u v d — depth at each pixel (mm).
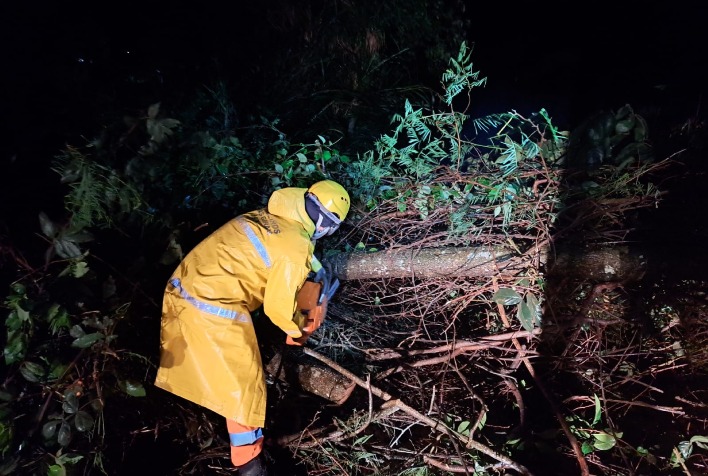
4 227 2551
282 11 5316
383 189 3646
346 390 2748
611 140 3221
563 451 2453
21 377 2295
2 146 2924
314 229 2352
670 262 2686
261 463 2336
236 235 2279
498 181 3373
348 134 5406
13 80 3156
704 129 3201
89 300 2418
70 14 3770
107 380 2352
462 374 2842
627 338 2963
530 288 2885
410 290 3426
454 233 3309
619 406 2648
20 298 2104
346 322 3289
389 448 2479
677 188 3086
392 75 6207
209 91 4488
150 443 2566
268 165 3830
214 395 2141
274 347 3062
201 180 3338
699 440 2178
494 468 2305
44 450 2156
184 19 4594
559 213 3039
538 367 2912
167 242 2758
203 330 2156
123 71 4125
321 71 5730
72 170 2492
